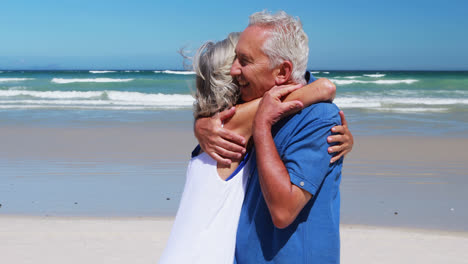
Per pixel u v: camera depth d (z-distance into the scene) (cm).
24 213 523
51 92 2205
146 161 793
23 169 737
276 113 155
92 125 1238
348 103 1891
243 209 172
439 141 1001
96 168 742
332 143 159
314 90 159
